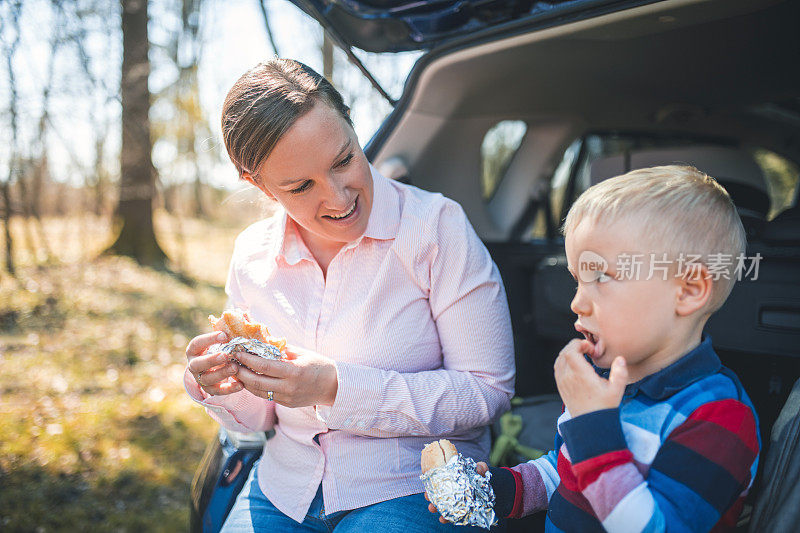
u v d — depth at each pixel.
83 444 3.10
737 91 2.33
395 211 1.25
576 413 0.86
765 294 1.37
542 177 2.63
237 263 1.36
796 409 0.93
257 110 1.03
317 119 1.04
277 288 1.29
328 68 7.55
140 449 3.11
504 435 1.58
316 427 1.24
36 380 3.93
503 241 2.45
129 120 7.40
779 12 1.57
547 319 2.00
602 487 0.81
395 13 1.63
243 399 1.30
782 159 3.05
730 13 1.47
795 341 1.34
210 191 14.38
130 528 2.42
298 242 1.30
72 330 5.09
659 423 0.86
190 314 6.10
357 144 1.12
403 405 1.14
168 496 2.69
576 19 1.52
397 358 1.23
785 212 1.46
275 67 1.12
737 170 2.28
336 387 1.12
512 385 1.28
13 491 2.61
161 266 8.21
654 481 0.82
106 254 8.06
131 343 4.92
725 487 0.80
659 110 2.53
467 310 1.23
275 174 1.07
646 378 0.90
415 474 1.19
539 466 1.11
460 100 1.97
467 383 1.20
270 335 1.22
